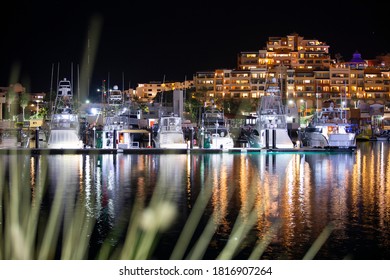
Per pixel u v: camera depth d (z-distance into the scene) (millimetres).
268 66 195000
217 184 45719
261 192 40812
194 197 38500
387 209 33312
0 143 85562
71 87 87062
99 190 42125
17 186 44125
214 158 72375
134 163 64625
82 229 27812
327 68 186625
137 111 115750
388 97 186250
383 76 187125
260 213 31906
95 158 71000
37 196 38688
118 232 27203
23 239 24594
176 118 82625
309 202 36000
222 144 82688
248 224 28844
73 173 53875
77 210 33312
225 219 30234
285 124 85500
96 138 84250
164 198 38031
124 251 23938
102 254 23516
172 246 24734
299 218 30422
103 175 52250
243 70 187250
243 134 104000
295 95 181500
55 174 52969
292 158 73438
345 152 83688
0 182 46406
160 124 82750
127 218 30703
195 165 62531
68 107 83625
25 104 136375
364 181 48219
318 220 29875
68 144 77812
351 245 24672
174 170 56969
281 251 23797
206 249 24234
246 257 23016
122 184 45750
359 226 28391
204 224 28938
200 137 88062
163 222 29391
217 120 88188
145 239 25750
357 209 33312
